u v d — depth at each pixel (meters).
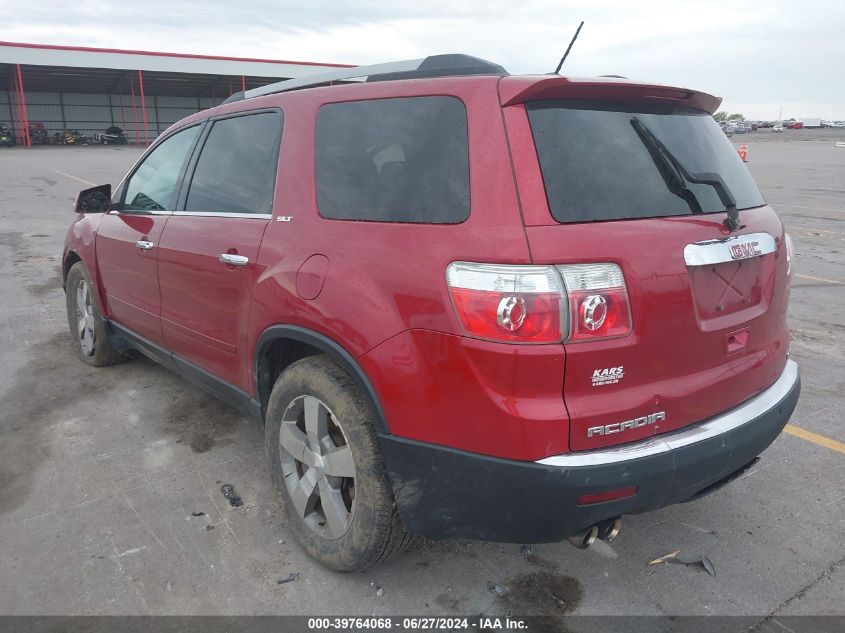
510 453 2.09
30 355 5.25
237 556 2.85
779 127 93.69
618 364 2.12
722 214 2.50
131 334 4.28
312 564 2.82
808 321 6.66
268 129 3.13
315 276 2.57
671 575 2.79
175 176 3.76
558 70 2.55
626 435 2.17
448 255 2.18
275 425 2.91
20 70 40.34
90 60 40.44
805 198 17.78
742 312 2.55
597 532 2.33
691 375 2.36
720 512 3.27
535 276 2.02
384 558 2.60
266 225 2.92
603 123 2.33
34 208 14.15
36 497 3.27
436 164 2.35
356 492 2.52
